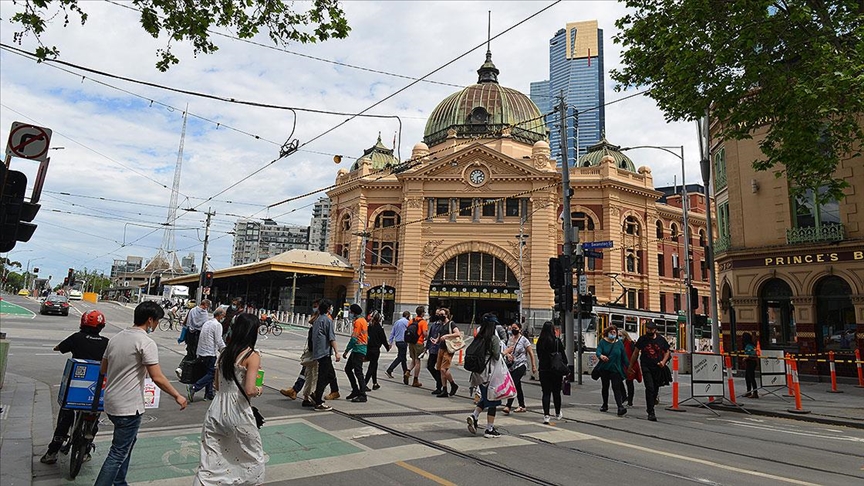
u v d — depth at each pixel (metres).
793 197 21.95
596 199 50.62
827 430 11.10
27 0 8.30
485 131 54.47
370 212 53.50
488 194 48.66
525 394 15.20
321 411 9.84
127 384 4.98
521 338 11.62
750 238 23.12
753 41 13.34
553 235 47.16
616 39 16.17
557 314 31.27
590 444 8.27
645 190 51.91
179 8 9.31
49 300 39.69
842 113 13.17
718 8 14.02
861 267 19.77
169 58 9.82
